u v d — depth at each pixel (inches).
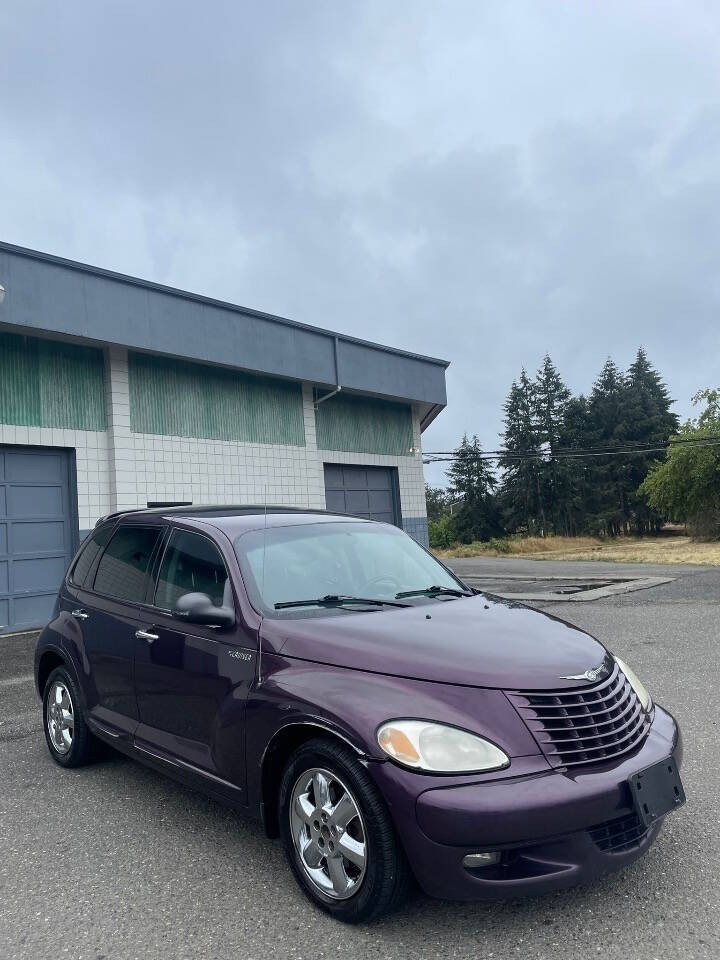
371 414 765.9
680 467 2239.2
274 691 136.1
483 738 116.6
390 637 136.4
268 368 615.2
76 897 137.9
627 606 518.3
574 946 115.0
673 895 128.9
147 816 176.1
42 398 505.4
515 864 112.1
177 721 163.8
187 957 116.7
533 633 144.0
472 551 2145.7
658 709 148.2
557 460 3243.1
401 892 118.1
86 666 200.1
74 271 492.4
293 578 163.6
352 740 120.1
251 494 629.9
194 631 161.6
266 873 144.9
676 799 129.0
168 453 569.9
